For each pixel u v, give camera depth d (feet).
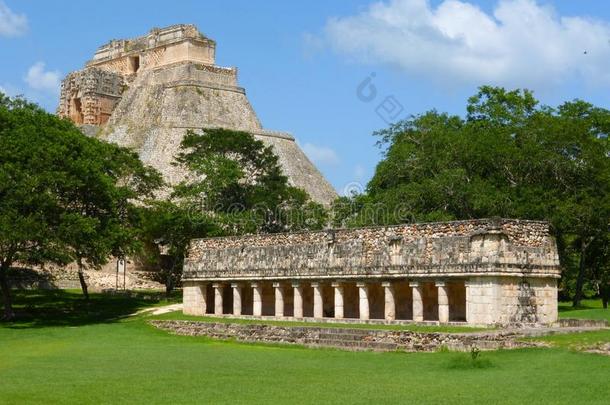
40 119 262.88
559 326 168.14
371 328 173.27
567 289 357.00
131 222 297.74
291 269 211.00
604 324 171.73
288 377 121.70
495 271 165.68
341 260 198.49
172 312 255.29
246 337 190.60
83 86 621.31
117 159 321.52
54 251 234.38
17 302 289.94
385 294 188.85
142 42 630.33
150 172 353.10
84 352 168.55
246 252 226.58
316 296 205.67
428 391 104.99
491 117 310.86
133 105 586.45
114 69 648.38
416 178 284.00
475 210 256.93
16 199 232.32
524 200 251.80
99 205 260.42
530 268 170.81
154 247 332.80
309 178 511.40
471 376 116.88
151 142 515.50
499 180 271.69
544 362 124.16
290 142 541.75
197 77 576.20
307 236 209.77
